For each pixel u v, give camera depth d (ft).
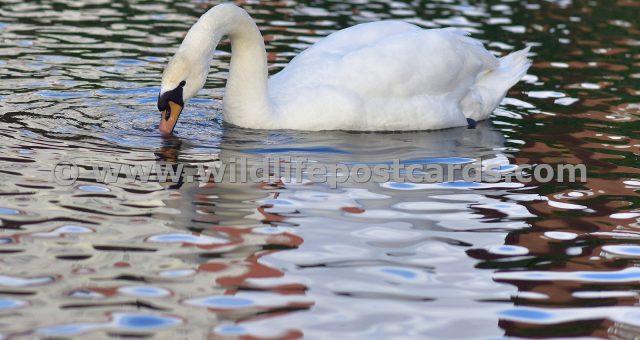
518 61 55.93
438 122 51.29
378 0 76.23
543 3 77.82
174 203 37.35
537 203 39.11
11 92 52.21
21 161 41.52
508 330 28.48
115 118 49.11
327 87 49.55
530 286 31.42
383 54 50.75
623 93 56.54
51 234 33.71
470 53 53.47
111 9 70.95
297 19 69.00
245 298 29.63
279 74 52.21
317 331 27.89
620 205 39.06
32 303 28.73
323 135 48.52
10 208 35.94
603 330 28.68
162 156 43.39
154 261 31.86
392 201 38.75
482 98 53.31
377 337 27.71
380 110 49.83
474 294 30.71
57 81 54.54
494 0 78.02
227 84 49.08
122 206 36.76
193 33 46.78
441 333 28.14
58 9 70.23
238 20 47.67
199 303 29.17
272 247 33.47
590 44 66.74
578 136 48.83
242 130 48.52
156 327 27.63
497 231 35.96
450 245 34.47
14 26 65.16
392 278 31.55
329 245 33.88
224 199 38.04
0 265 31.07
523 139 48.60
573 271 32.63
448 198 39.42
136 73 56.80
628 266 33.14
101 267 31.27
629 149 46.62
